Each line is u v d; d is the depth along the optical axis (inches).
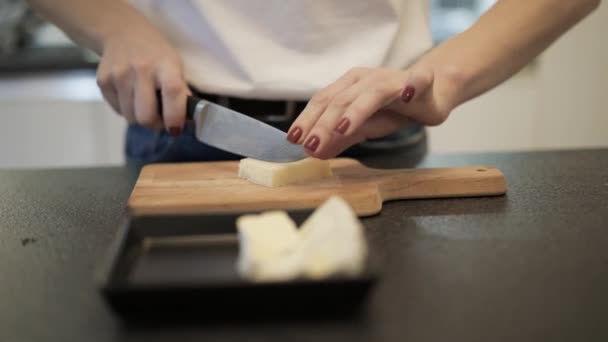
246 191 35.5
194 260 29.2
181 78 39.9
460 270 29.3
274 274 26.7
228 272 28.4
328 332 26.0
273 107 42.4
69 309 27.3
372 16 41.8
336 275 26.4
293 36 41.8
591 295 27.6
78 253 31.2
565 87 76.1
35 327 26.5
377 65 41.4
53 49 80.7
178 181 37.3
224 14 41.8
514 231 32.4
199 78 42.4
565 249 30.7
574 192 37.0
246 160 37.8
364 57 41.4
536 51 40.1
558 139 77.9
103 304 27.5
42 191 39.1
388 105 36.8
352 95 35.3
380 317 26.7
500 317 26.6
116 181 40.8
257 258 26.9
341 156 44.6
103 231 33.3
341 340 25.8
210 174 38.4
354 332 26.0
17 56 77.0
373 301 27.4
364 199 34.2
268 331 26.1
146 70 40.0
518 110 77.1
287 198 34.4
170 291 25.9
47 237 32.7
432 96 36.1
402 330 26.1
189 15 42.6
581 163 42.1
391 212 34.9
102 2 43.4
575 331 26.0
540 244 31.2
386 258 30.3
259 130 38.3
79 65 74.6
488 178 36.5
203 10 41.7
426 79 34.7
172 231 30.7
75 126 72.9
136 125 46.7
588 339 25.7
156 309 26.4
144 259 29.3
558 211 34.5
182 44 43.2
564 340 25.6
